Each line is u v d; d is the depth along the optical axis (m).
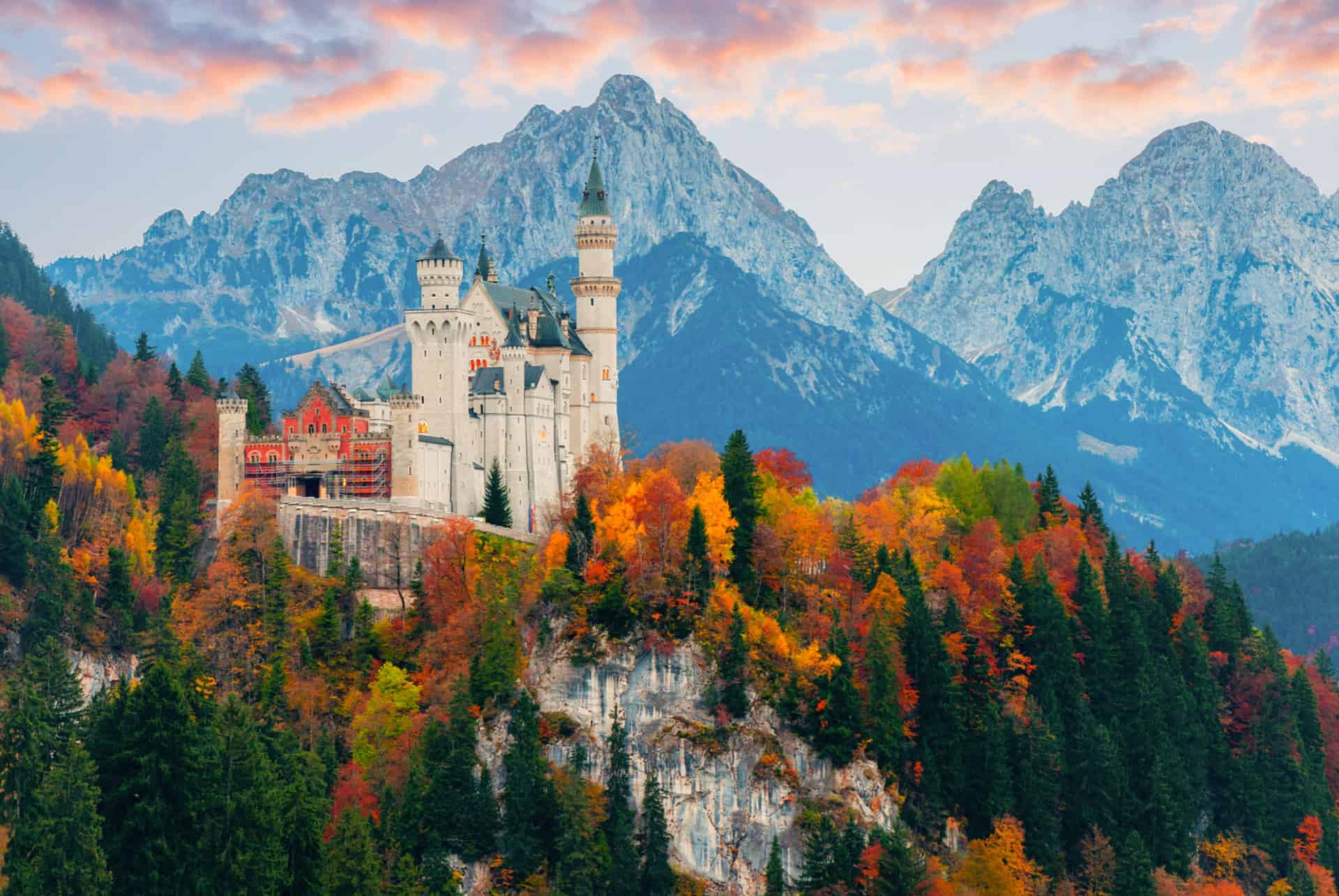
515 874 196.12
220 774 158.62
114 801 156.00
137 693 162.25
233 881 153.88
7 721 171.12
